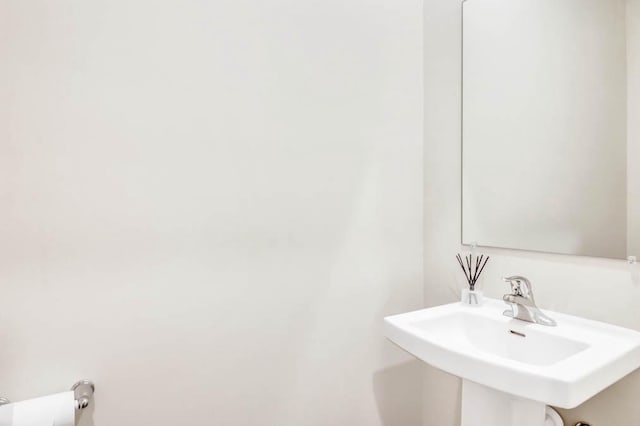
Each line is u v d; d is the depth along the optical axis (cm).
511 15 123
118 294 102
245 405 120
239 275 119
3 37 89
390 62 149
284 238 126
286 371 127
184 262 110
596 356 82
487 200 131
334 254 137
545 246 114
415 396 159
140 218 104
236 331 118
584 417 104
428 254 157
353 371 142
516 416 92
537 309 107
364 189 144
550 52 111
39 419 83
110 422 101
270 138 123
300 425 130
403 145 154
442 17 149
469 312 121
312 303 132
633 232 94
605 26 99
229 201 117
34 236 93
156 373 107
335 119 136
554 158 111
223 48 115
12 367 91
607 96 98
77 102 96
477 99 135
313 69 131
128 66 102
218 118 114
